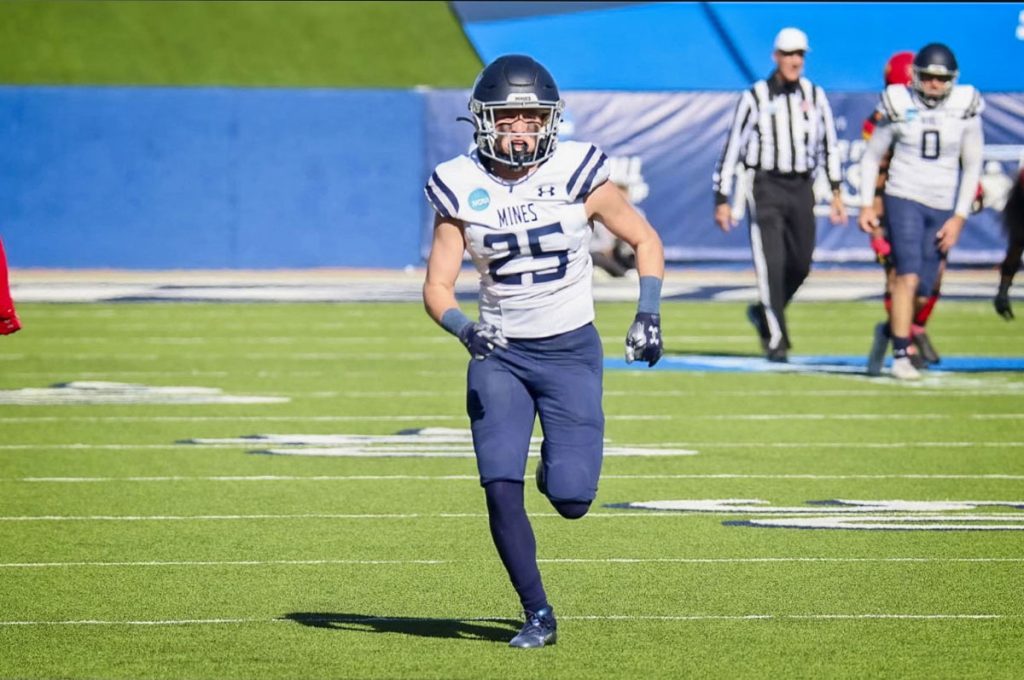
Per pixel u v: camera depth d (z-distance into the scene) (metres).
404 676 17.92
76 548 24.73
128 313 63.16
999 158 76.75
